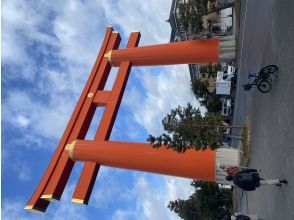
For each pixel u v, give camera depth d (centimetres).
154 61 2872
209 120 2003
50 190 2381
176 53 2778
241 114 3088
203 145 2008
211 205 4350
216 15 4453
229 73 3969
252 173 1489
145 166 2297
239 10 2945
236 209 3120
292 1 1577
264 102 1906
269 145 1748
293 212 1325
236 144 3475
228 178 1677
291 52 1524
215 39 2769
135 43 3150
